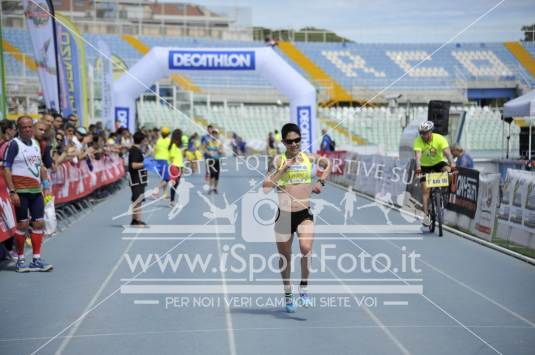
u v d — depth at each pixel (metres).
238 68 25.08
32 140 8.10
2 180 8.27
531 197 9.23
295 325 5.64
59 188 11.95
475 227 10.91
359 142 38.50
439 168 11.18
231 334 5.40
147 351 4.98
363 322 5.73
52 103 16.02
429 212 11.25
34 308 6.32
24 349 5.08
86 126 20.72
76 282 7.43
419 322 5.72
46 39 15.88
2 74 12.98
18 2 40.00
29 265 8.10
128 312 6.12
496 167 21.69
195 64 24.97
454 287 7.07
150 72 25.03
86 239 10.52
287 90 25.19
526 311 6.08
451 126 22.50
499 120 36.50
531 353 4.88
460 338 5.25
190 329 5.55
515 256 8.87
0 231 7.98
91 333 5.48
